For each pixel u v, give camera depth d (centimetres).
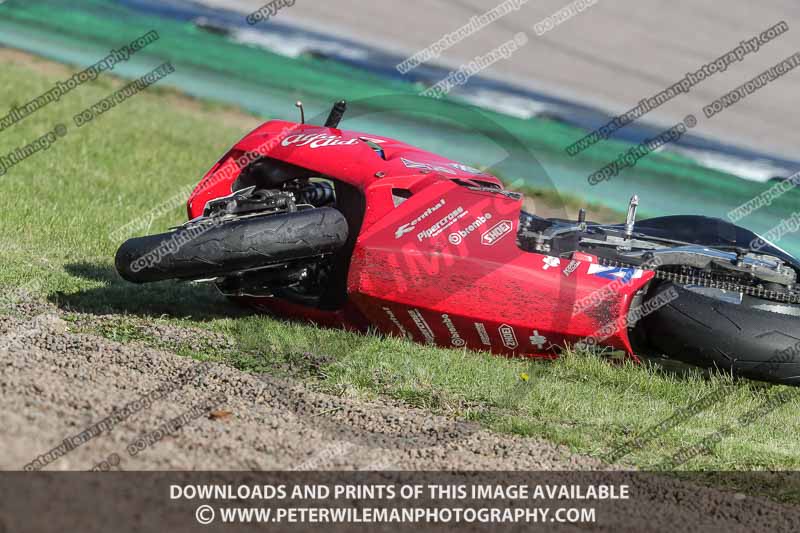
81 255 3609
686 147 8144
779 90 10138
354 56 10100
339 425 2294
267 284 3006
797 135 8894
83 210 4256
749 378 3012
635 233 3488
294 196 3131
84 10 10781
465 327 2923
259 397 2389
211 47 9881
